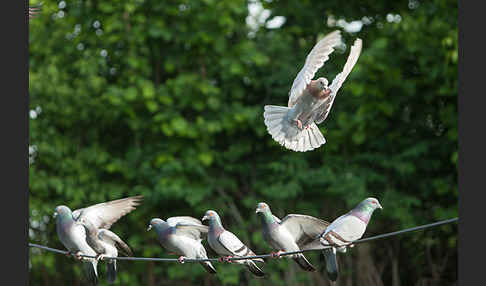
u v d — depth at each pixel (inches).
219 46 594.9
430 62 584.4
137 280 623.8
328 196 614.5
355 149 613.9
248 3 640.4
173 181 589.0
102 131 629.9
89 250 371.2
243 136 620.1
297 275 594.2
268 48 611.8
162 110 599.2
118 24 594.6
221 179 607.5
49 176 607.2
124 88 605.9
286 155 599.8
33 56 617.3
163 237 376.2
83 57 610.5
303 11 642.8
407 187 617.3
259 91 629.3
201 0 592.7
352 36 644.1
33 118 603.5
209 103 589.3
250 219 608.1
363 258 608.7
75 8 619.8
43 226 627.5
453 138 575.2
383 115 601.3
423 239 606.9
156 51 615.2
